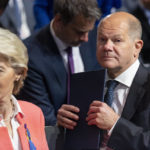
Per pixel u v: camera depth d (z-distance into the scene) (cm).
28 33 1201
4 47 504
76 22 793
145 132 603
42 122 579
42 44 841
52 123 804
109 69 630
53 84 827
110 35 620
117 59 620
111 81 635
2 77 508
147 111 618
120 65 623
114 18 629
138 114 620
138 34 638
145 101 621
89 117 589
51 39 844
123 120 596
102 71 599
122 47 620
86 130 595
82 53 872
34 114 575
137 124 618
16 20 1180
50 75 825
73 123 605
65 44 844
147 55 1162
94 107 587
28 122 564
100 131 608
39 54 831
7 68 511
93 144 584
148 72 644
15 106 555
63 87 831
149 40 1168
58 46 844
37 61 824
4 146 522
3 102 531
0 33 514
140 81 630
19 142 542
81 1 784
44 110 809
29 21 1250
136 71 636
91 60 877
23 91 825
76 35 813
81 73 619
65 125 607
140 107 621
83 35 814
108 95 626
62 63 837
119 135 590
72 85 623
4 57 505
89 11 782
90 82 606
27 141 543
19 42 523
